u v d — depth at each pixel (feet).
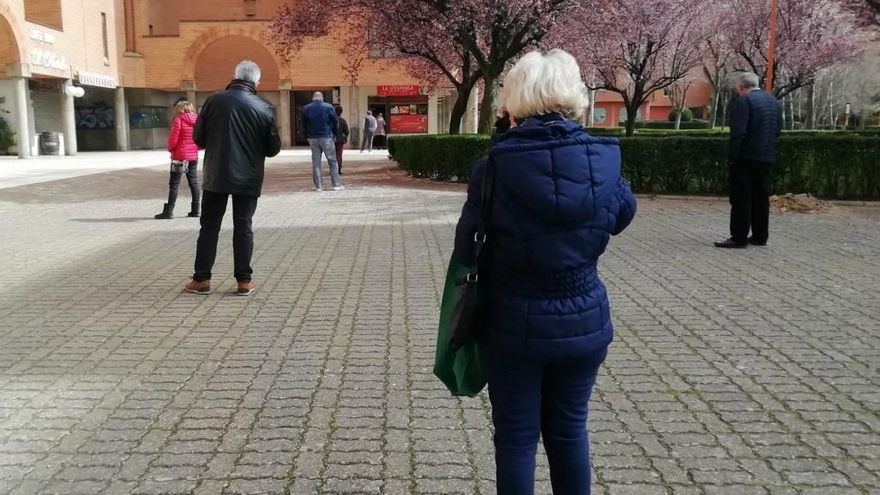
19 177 62.08
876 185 43.78
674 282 24.22
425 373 16.11
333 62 133.69
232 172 21.84
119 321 20.07
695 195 46.50
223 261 28.07
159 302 22.06
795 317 20.20
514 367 8.70
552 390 9.08
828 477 11.50
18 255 29.32
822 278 24.75
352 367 16.48
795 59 90.94
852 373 15.98
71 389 15.19
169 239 33.09
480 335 8.99
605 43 69.92
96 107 132.77
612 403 14.39
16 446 12.63
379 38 67.51
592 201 8.35
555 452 9.13
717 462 12.00
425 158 60.64
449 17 57.93
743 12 88.99
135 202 47.32
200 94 143.43
